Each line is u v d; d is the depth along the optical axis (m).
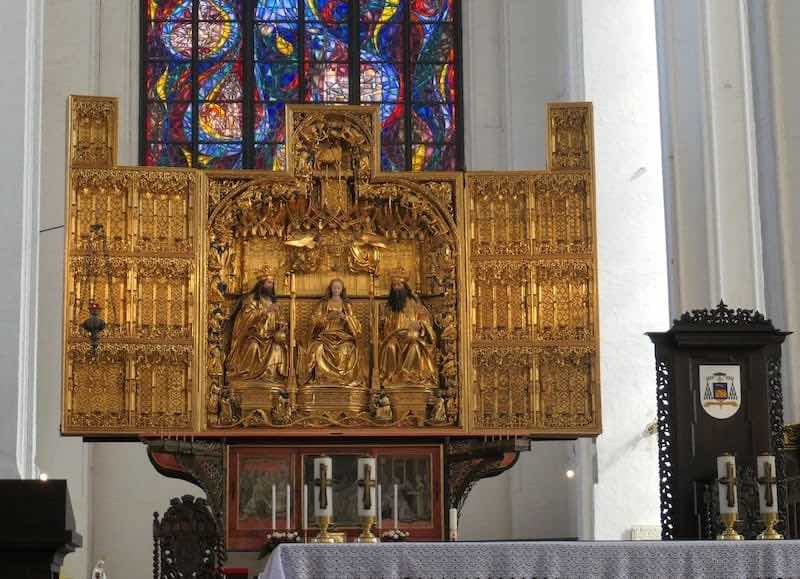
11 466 18.36
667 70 22.62
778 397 18.27
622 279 27.61
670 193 22.30
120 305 20.31
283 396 20.61
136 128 31.61
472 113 32.28
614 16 28.36
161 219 20.58
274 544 19.89
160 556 17.70
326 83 32.50
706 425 18.17
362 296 21.16
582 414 20.75
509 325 20.84
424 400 20.66
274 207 21.08
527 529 30.09
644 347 27.45
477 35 32.53
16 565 16.86
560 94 31.41
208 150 32.03
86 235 20.36
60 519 16.92
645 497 27.11
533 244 20.97
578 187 21.08
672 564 13.58
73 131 20.47
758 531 17.48
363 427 20.55
